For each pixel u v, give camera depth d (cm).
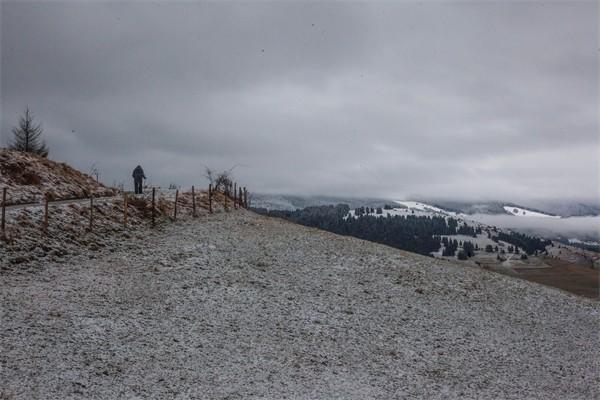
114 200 3556
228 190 5806
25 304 1798
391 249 3512
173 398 1371
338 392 1552
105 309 1892
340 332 2044
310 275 2706
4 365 1365
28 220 2608
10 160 3734
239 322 1997
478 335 2220
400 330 2152
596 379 1945
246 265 2742
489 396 1684
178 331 1820
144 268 2488
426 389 1667
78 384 1355
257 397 1445
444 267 3181
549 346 2223
